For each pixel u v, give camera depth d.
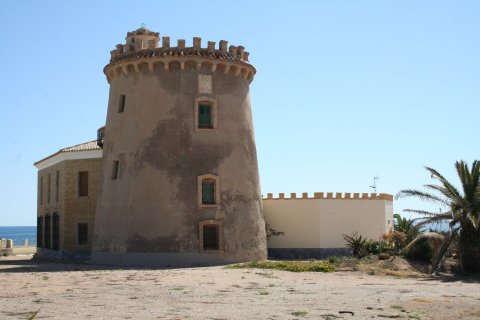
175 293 21.84
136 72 38.16
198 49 38.06
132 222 36.22
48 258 46.97
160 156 36.62
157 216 35.84
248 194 38.38
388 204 46.69
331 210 43.59
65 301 19.61
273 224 43.94
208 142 37.22
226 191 37.16
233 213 37.09
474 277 31.17
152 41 38.69
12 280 26.20
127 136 37.78
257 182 39.81
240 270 31.03
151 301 19.73
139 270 31.56
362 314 17.42
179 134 36.88
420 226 34.56
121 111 38.75
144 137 37.12
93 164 44.53
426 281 28.36
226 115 38.22
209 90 37.94
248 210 38.03
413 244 37.75
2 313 17.08
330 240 43.31
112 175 38.22
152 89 37.59
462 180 33.38
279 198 44.09
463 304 19.72
